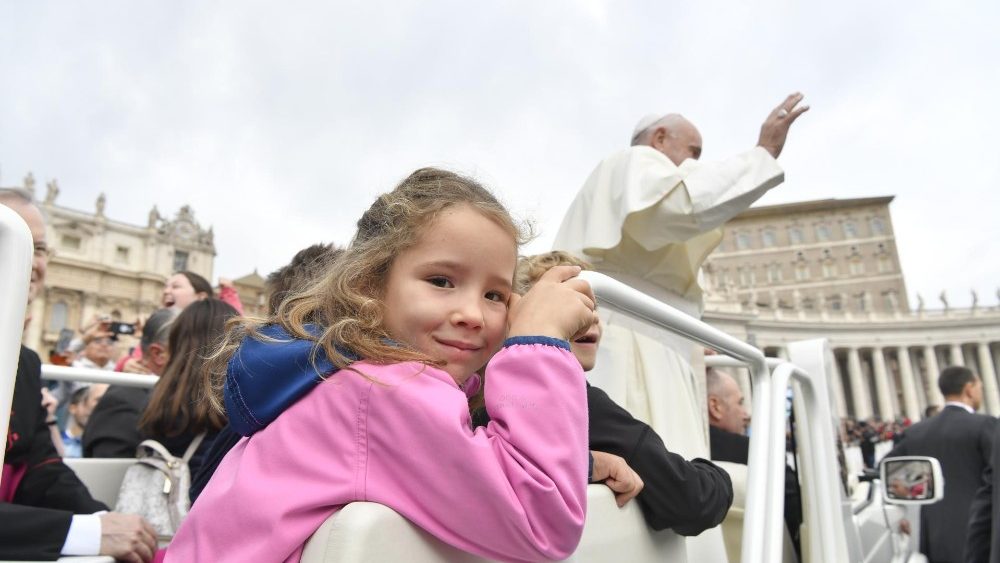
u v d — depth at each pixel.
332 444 0.82
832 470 2.45
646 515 1.35
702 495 1.41
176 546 0.90
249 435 0.95
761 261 93.62
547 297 0.97
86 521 1.57
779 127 2.79
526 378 0.89
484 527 0.79
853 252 90.50
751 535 1.47
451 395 0.84
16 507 1.52
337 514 0.73
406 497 0.79
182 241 73.62
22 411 1.97
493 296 1.03
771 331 64.62
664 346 2.69
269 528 0.77
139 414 2.95
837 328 67.50
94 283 65.88
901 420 49.28
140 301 69.00
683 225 2.69
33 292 2.38
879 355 68.44
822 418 2.45
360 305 0.93
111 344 5.73
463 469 0.78
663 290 3.09
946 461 5.13
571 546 0.85
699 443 2.60
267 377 0.89
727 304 67.50
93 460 2.62
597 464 1.22
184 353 2.32
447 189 1.01
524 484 0.80
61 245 64.69
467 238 0.96
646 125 3.28
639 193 2.68
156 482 2.16
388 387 0.82
